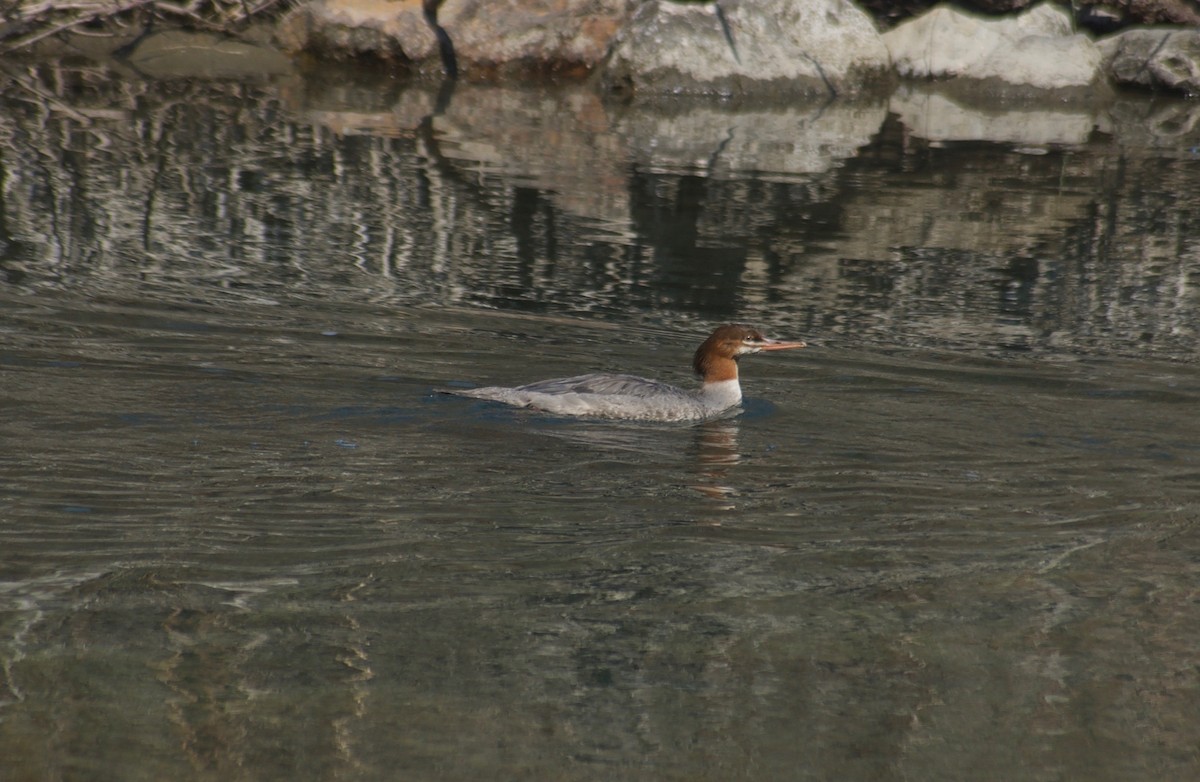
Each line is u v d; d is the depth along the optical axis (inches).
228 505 687.1
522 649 568.4
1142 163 1649.9
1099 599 624.7
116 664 543.2
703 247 1259.2
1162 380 949.8
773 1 2071.9
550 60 2065.7
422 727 515.2
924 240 1302.9
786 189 1476.4
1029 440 831.7
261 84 1950.1
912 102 2039.9
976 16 2178.9
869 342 1027.9
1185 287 1174.3
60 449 746.2
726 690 545.6
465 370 938.1
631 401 856.9
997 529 698.2
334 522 675.4
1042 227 1357.0
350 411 837.8
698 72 2005.4
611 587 621.3
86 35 2076.8
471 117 1802.4
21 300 1018.7
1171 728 530.6
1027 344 1027.9
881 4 2214.6
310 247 1206.3
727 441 820.6
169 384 861.8
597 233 1290.6
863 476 766.5
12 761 484.4
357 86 1977.1
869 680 557.0
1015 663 571.8
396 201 1369.3
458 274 1154.0
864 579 638.5
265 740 503.2
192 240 1208.8
